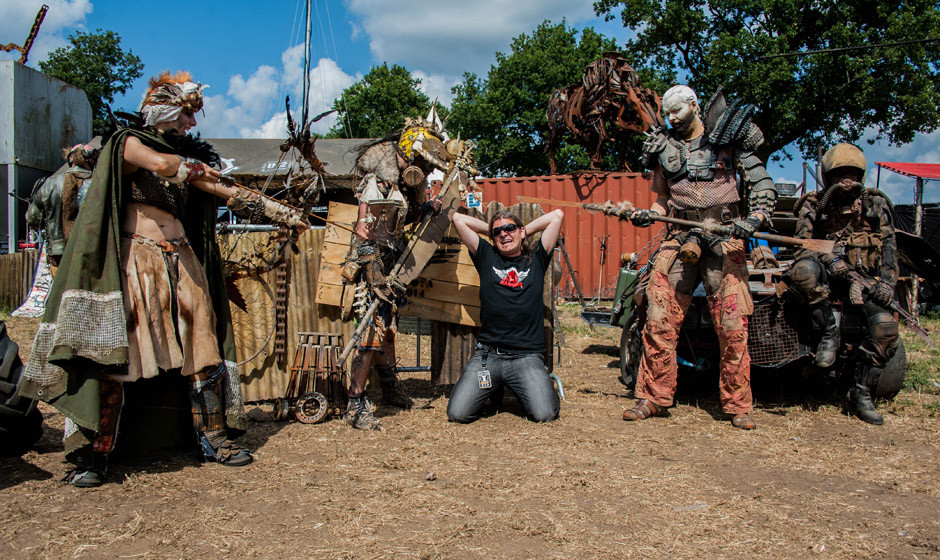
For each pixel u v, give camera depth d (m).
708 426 4.13
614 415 4.42
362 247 4.02
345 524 2.55
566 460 3.39
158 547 2.35
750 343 4.58
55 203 6.83
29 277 10.48
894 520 2.66
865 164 4.36
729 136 4.02
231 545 2.37
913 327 4.48
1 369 3.07
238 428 3.48
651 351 4.31
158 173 3.01
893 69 22.41
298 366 4.27
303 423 4.15
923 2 22.42
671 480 3.09
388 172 4.03
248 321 4.64
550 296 4.84
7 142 12.95
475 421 4.24
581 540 2.42
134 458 3.38
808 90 22.80
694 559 2.29
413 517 2.62
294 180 3.96
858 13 23.56
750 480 3.12
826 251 3.85
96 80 33.03
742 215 4.34
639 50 28.70
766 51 22.77
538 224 4.48
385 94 38.03
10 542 2.38
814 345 4.52
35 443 3.47
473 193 4.61
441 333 4.79
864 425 4.20
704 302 4.83
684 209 4.23
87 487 2.97
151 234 3.14
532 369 4.26
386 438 3.82
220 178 3.20
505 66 33.09
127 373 2.91
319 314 4.70
